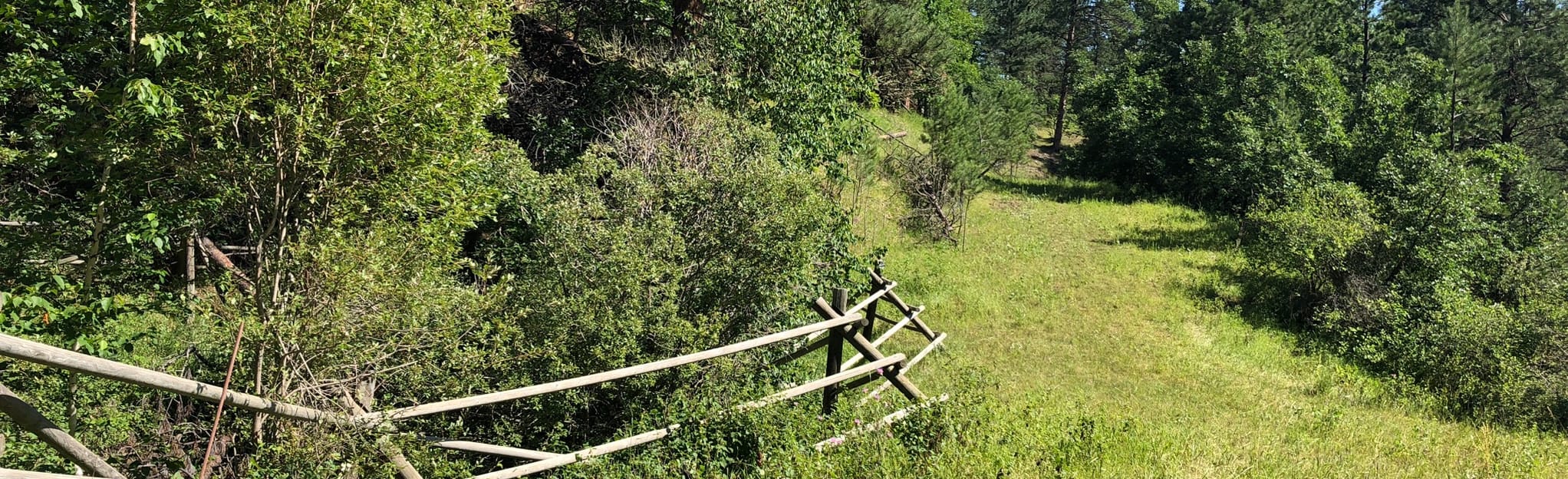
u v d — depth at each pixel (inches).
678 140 374.6
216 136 195.2
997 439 245.9
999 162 965.8
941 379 400.5
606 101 460.4
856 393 327.3
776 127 455.5
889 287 370.3
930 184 778.8
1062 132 1841.8
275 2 197.9
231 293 206.1
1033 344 504.1
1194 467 260.8
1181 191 1147.3
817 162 488.7
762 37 461.7
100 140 189.8
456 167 227.8
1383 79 1082.1
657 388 276.4
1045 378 440.8
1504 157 766.5
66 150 191.9
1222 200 1064.2
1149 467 248.1
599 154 388.2
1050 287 653.9
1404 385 464.8
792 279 327.6
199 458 210.2
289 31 198.5
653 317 279.7
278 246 211.5
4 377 185.0
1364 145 872.9
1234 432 337.4
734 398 259.8
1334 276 619.5
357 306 208.5
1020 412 280.4
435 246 220.7
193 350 225.1
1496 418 428.5
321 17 204.4
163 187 207.3
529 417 260.8
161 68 198.1
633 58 452.4
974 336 511.8
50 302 189.0
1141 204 1066.1
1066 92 1716.3
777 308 318.3
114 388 204.5
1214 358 498.6
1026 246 797.9
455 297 226.8
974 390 290.2
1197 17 1357.0
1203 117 1096.2
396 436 193.9
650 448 230.5
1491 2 1200.2
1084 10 1839.3
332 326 196.5
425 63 215.8
